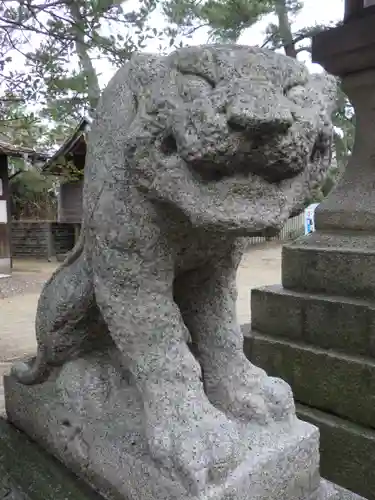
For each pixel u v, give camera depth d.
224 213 0.78
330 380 1.74
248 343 2.03
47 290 1.25
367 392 1.62
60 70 3.25
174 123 0.78
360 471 1.60
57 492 1.07
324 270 1.86
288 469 0.98
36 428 1.29
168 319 0.99
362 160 2.00
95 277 1.02
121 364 1.21
